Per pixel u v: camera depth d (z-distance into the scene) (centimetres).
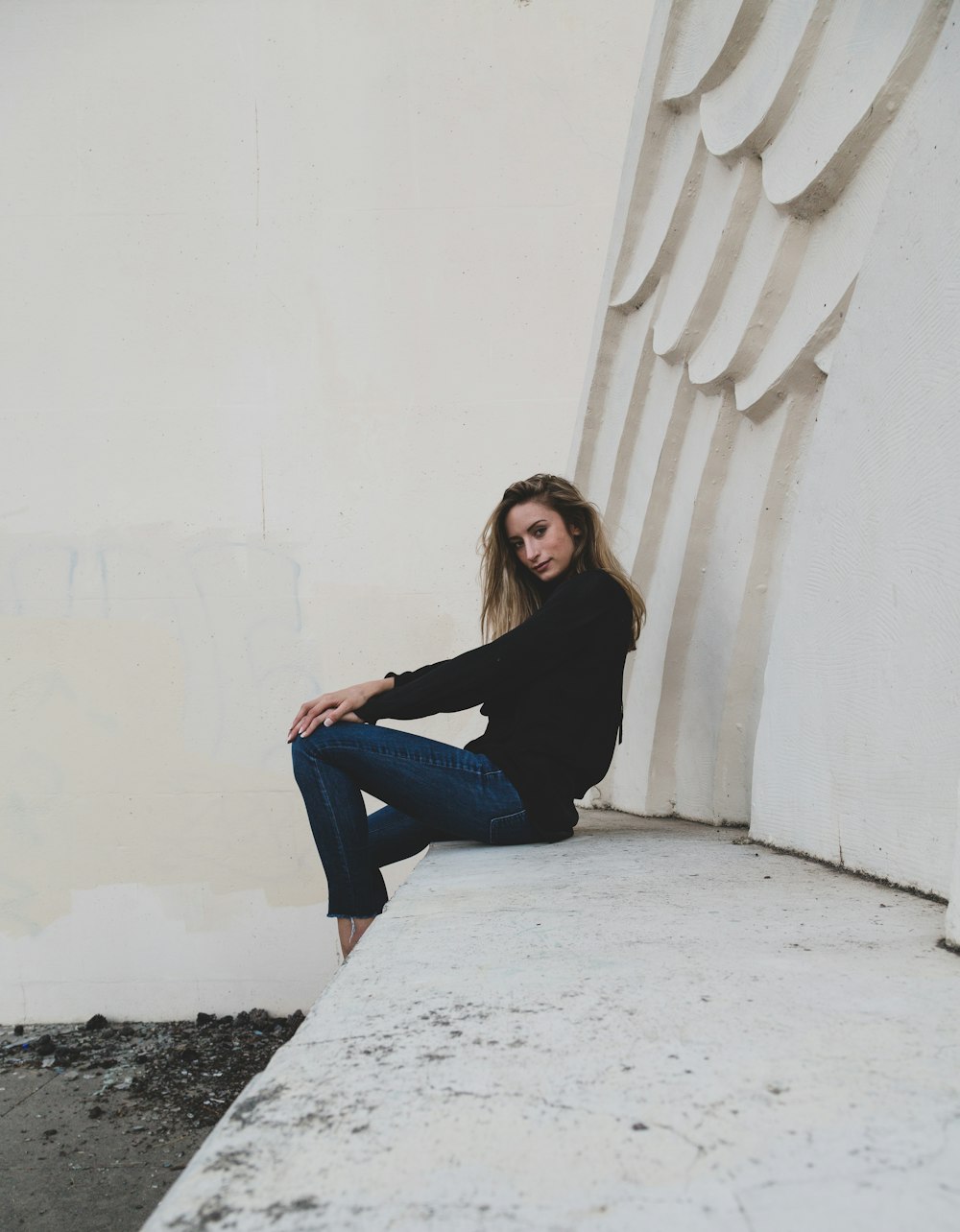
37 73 433
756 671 240
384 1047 72
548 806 203
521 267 418
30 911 414
